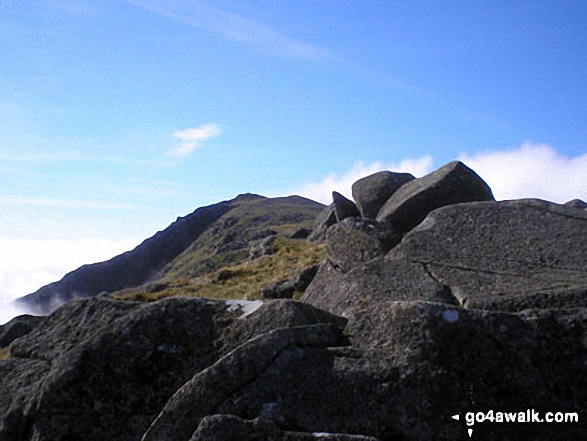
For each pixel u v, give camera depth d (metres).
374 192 26.20
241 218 166.12
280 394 8.92
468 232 14.24
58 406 10.52
